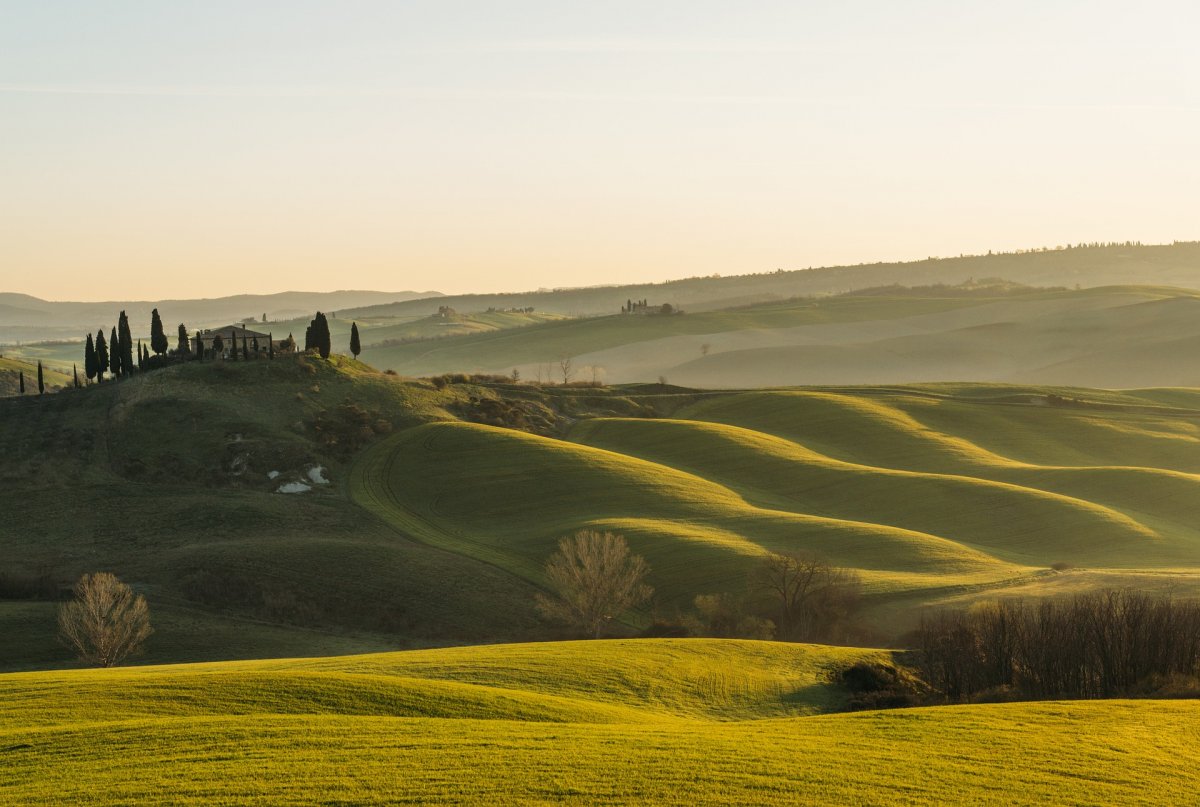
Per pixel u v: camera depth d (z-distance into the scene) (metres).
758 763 27.59
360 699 36.59
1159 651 49.12
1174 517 119.38
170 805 23.89
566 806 24.09
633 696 44.94
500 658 49.91
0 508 116.62
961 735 31.53
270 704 35.50
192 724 30.80
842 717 35.12
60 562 99.50
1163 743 31.09
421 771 26.27
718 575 87.81
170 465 128.50
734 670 51.47
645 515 110.50
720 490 124.19
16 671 67.75
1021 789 26.11
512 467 127.44
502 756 27.70
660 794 24.97
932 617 73.62
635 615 83.94
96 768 26.53
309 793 24.64
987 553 102.44
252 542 101.75
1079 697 46.28
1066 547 103.94
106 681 38.41
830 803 24.70
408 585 90.00
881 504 121.25
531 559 98.50
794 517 108.62
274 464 128.12
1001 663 49.94
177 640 76.19
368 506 118.69
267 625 82.69
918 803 24.89
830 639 74.69
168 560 97.00
